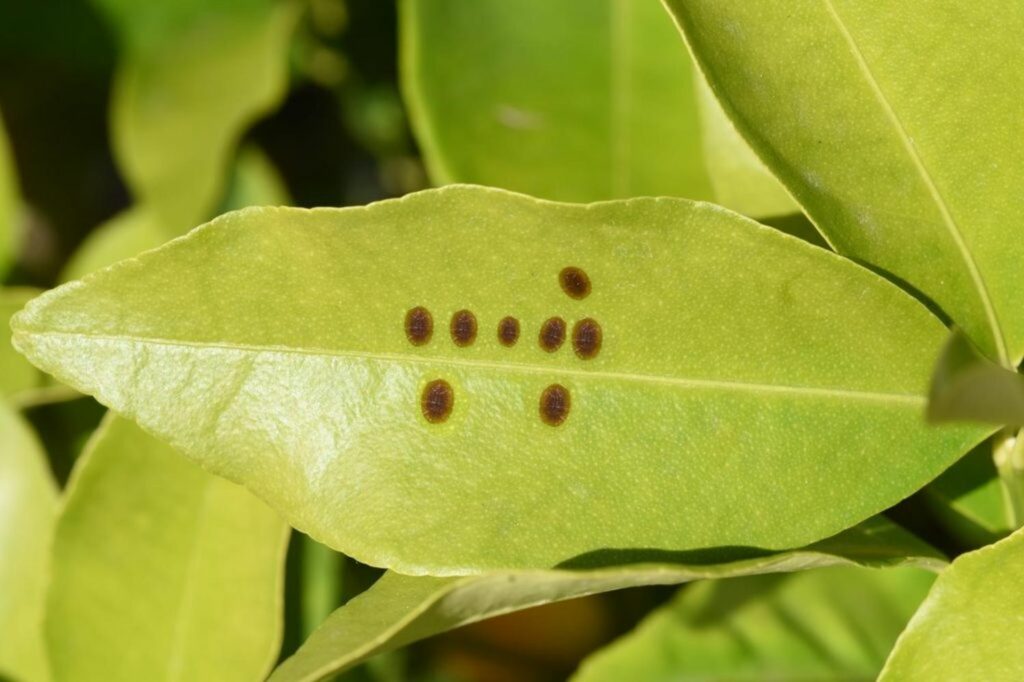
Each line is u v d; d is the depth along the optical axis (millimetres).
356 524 263
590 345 265
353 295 263
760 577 319
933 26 268
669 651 317
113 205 391
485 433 264
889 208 269
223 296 262
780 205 284
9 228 346
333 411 264
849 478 263
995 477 280
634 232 262
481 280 264
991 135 268
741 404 264
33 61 362
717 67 264
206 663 289
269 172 345
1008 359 269
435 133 310
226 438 263
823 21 268
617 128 312
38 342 260
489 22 313
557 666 342
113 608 291
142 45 352
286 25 343
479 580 256
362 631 258
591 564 261
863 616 315
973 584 259
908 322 263
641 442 264
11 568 306
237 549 289
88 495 290
